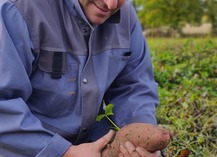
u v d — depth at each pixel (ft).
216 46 26.53
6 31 7.80
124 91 9.73
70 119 8.66
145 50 10.00
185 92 14.88
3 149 8.11
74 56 8.46
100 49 8.86
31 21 8.06
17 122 7.74
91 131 9.39
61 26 8.38
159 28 124.67
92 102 8.55
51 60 8.27
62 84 8.38
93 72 8.63
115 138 8.07
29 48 7.99
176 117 12.57
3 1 8.03
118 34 9.15
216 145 11.14
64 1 8.39
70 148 7.98
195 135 11.36
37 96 8.53
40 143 7.87
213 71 19.11
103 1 8.05
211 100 14.37
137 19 9.93
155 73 17.84
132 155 7.76
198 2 125.70
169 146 10.84
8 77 7.73
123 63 9.28
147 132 7.74
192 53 23.44
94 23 8.42
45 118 8.64
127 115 9.40
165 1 122.62
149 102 9.53
